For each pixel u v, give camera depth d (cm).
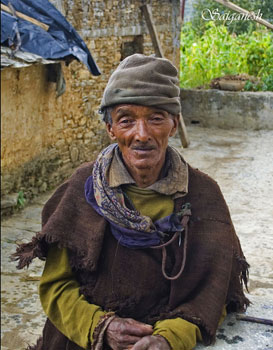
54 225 127
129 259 125
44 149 349
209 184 128
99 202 124
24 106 289
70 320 125
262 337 128
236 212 182
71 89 421
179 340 116
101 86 455
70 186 133
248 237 183
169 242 121
